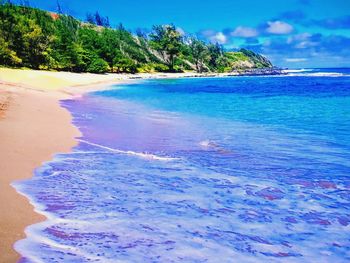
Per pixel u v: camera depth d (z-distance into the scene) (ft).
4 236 16.37
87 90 138.72
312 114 68.85
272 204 22.07
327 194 24.07
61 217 19.06
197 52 477.77
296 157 34.47
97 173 27.71
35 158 30.73
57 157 31.96
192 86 188.96
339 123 56.85
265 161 32.86
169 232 17.75
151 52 448.65
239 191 24.38
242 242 16.97
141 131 48.21
